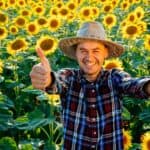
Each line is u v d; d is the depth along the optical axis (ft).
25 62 13.98
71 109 6.00
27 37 17.74
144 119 9.94
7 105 10.19
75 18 20.71
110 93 5.94
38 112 9.16
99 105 5.94
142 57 13.89
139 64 13.15
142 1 27.12
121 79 5.90
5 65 13.56
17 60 14.02
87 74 5.95
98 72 5.99
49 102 9.61
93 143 5.94
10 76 13.85
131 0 23.62
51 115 9.14
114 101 5.95
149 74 13.43
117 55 6.21
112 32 19.03
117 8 25.84
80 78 6.02
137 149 8.66
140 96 5.71
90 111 5.95
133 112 11.01
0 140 8.86
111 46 6.02
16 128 9.96
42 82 5.30
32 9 23.17
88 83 5.98
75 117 5.99
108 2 24.07
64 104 6.08
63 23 19.60
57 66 13.96
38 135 10.15
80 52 5.96
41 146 9.48
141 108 10.94
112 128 5.95
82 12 19.43
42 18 17.13
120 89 5.91
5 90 12.71
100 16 22.94
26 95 12.10
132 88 5.73
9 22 21.16
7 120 9.71
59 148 8.90
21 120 9.55
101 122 5.94
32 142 9.25
